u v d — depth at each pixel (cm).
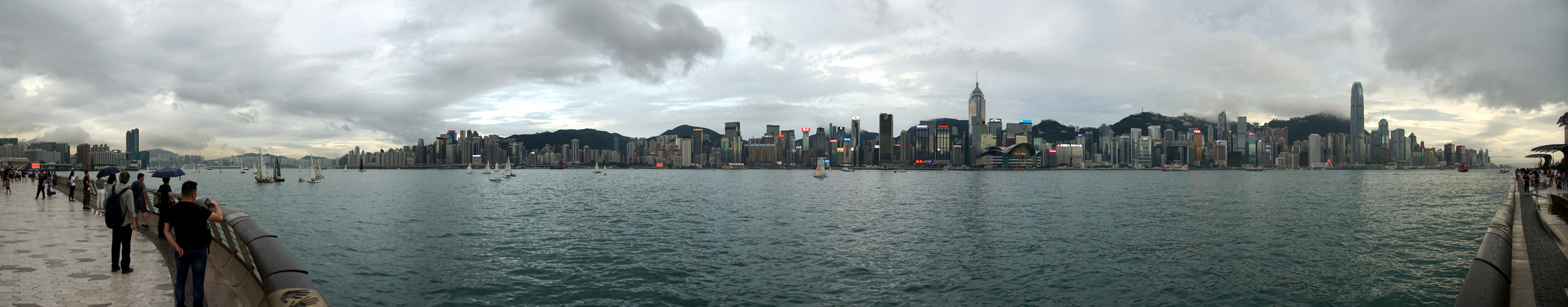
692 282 2638
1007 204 8031
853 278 2752
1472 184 16312
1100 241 3950
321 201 8412
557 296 2377
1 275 1374
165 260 1559
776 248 3612
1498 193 10512
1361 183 18650
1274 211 6581
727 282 2633
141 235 1953
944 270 2923
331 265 2911
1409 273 2825
